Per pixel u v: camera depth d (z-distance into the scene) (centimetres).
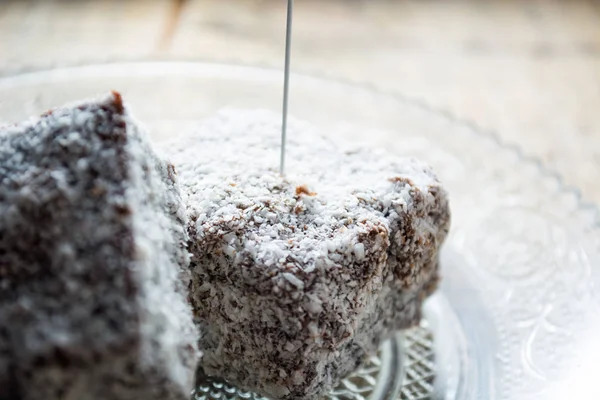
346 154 22
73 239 17
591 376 21
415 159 21
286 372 19
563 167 28
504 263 24
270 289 19
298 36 34
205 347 20
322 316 19
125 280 16
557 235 24
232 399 20
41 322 16
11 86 26
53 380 16
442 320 23
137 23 33
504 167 26
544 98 31
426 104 28
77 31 32
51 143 17
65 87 27
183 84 28
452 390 21
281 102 28
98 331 16
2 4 34
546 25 36
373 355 21
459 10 37
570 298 23
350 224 19
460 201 26
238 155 21
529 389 21
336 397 21
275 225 19
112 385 16
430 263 21
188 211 19
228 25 34
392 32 35
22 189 17
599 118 30
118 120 17
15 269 16
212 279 19
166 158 19
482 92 31
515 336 22
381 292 20
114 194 17
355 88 29
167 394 17
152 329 17
